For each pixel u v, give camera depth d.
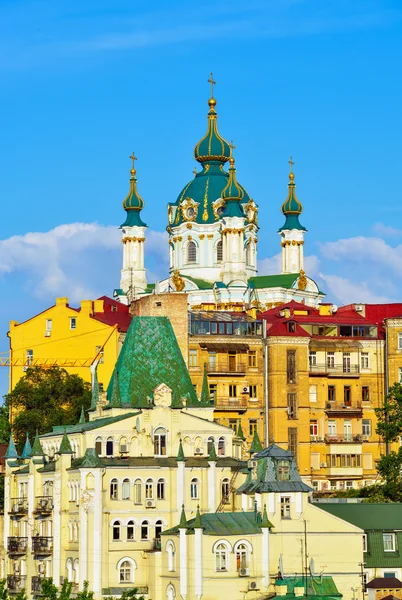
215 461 191.50
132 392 196.50
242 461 196.00
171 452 192.75
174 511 188.75
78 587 184.62
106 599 174.50
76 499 188.75
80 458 192.00
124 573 185.38
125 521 186.75
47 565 194.38
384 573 182.75
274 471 182.50
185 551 175.50
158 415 193.25
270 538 178.12
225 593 174.38
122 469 187.62
